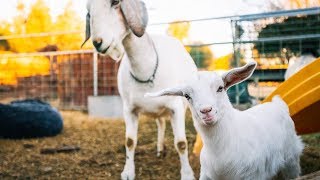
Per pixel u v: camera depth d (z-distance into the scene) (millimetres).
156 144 2457
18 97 4469
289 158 1361
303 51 3012
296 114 1540
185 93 1160
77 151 2355
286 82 1591
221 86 1150
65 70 4090
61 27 8039
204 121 1097
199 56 3609
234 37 2971
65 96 4082
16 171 2006
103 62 3881
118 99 3520
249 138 1219
